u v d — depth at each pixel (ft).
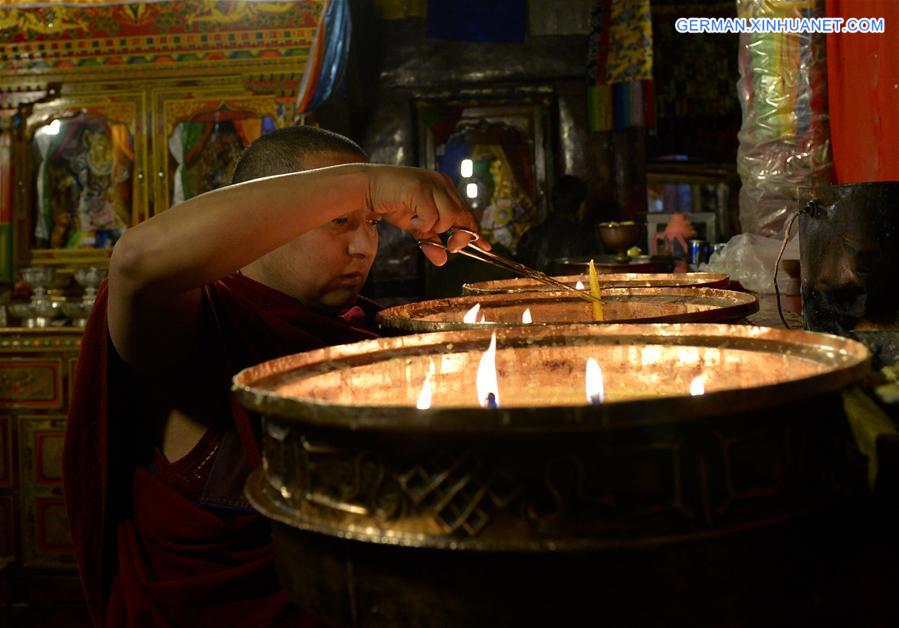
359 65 15.19
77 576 11.26
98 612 2.84
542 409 1.13
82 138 12.82
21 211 12.84
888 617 1.40
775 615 1.26
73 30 12.35
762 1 8.41
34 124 12.76
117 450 2.72
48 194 12.88
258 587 2.49
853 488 1.36
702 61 19.44
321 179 2.31
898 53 6.15
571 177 14.96
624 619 1.19
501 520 1.19
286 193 2.26
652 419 1.13
